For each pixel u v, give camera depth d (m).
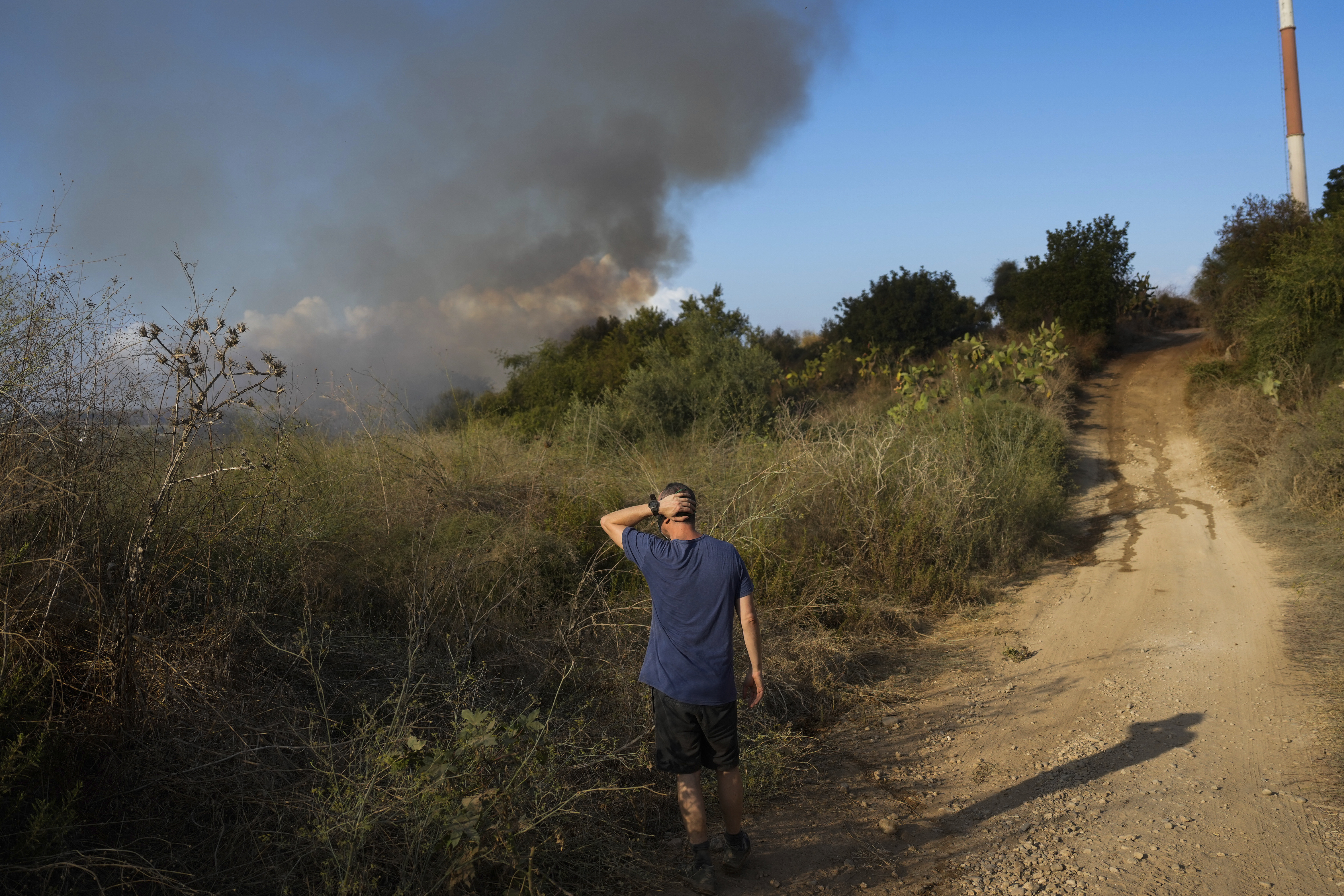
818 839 3.87
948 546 9.03
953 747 5.02
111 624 3.38
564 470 9.20
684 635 3.44
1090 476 16.89
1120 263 31.48
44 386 3.60
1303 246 20.53
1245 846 3.74
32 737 2.94
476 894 3.12
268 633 4.34
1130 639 7.30
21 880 2.62
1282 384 16.27
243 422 6.00
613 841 3.63
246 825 3.18
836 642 6.60
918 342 31.05
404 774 3.35
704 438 12.96
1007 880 3.49
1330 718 5.21
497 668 4.97
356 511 5.93
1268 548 10.52
